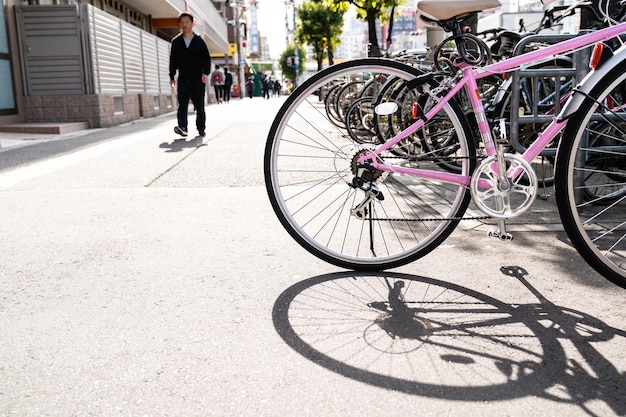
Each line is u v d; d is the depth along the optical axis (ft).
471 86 8.10
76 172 18.43
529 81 13.16
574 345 6.45
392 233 10.56
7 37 37.70
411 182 11.94
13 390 5.67
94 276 8.84
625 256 9.07
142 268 9.16
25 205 13.80
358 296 7.87
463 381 5.74
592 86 7.16
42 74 39.19
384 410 5.25
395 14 53.16
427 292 7.98
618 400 5.39
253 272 8.86
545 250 9.66
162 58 62.64
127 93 47.60
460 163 8.36
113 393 5.59
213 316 7.31
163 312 7.46
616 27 7.73
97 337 6.79
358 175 8.59
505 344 6.48
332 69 8.27
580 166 10.93
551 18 14.58
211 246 10.25
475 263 9.09
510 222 11.28
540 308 7.42
